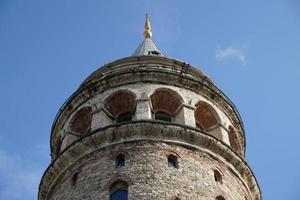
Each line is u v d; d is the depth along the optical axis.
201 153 38.91
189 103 42.44
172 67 45.38
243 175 40.97
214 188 36.91
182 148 38.56
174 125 39.12
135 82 43.31
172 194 34.91
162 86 43.00
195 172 37.19
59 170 40.47
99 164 37.84
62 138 43.47
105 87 43.75
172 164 37.41
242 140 46.16
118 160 37.81
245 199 39.38
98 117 41.62
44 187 41.41
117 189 35.88
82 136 39.81
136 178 35.84
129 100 42.91
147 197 34.44
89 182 36.88
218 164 39.19
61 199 37.91
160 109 43.00
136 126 38.75
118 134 38.94
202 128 43.47
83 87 44.53
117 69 45.38
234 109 45.66
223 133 42.59
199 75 46.03
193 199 35.16
